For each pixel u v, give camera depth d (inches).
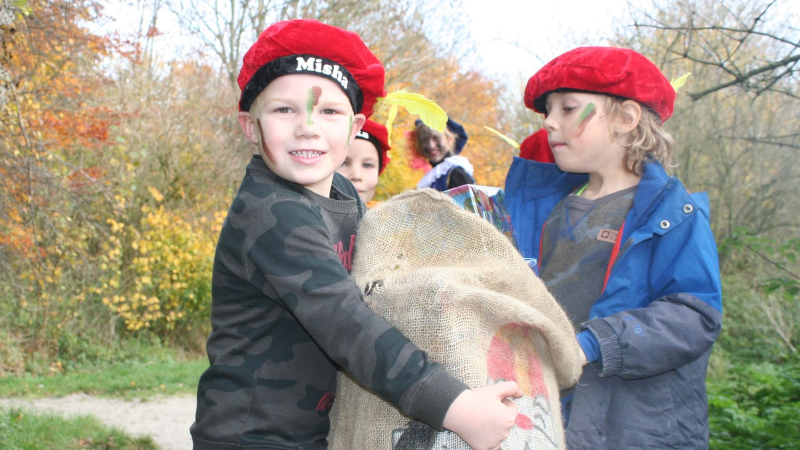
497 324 61.2
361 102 69.6
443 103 686.5
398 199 68.6
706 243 76.8
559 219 88.1
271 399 63.1
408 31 530.9
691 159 492.4
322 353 65.0
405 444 60.0
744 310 434.6
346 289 57.9
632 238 78.8
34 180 260.5
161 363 441.1
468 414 52.6
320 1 469.1
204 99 562.6
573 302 82.4
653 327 72.1
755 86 185.3
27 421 254.1
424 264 65.5
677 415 76.8
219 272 66.0
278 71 64.3
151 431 275.3
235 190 546.6
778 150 439.5
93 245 455.5
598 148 83.4
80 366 415.8
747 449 177.2
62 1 280.8
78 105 368.8
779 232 482.0
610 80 80.8
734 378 314.7
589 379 77.9
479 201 76.3
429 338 58.4
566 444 75.3
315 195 67.6
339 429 67.5
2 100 222.5
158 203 512.4
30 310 406.0
